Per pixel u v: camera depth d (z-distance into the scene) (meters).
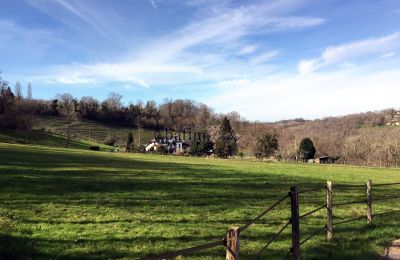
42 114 179.00
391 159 96.38
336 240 12.23
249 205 18.14
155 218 14.44
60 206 15.77
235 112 160.38
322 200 20.84
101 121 190.88
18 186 19.92
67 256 9.67
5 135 118.69
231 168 44.22
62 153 54.81
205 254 10.22
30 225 12.47
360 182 34.75
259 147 104.69
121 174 28.73
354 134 112.69
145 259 4.79
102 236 11.62
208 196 20.20
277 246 11.29
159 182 25.06
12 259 9.19
